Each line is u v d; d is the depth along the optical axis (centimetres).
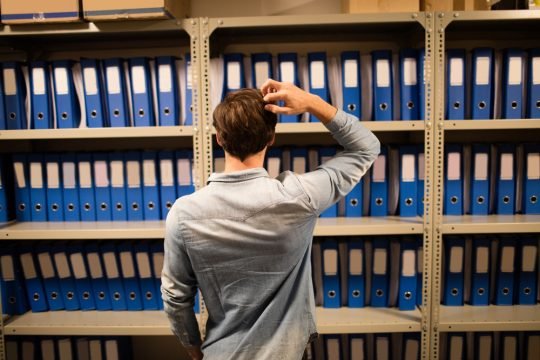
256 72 175
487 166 182
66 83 176
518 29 201
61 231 171
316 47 207
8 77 177
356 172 107
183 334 117
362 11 169
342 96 175
